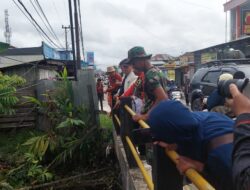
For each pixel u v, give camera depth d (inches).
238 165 58.0
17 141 409.1
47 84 455.5
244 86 70.6
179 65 1638.8
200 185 72.4
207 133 89.7
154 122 88.3
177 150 90.6
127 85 262.8
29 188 292.2
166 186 101.3
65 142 347.6
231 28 1321.4
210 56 1008.2
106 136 361.7
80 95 386.3
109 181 302.5
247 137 60.1
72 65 937.5
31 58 876.6
